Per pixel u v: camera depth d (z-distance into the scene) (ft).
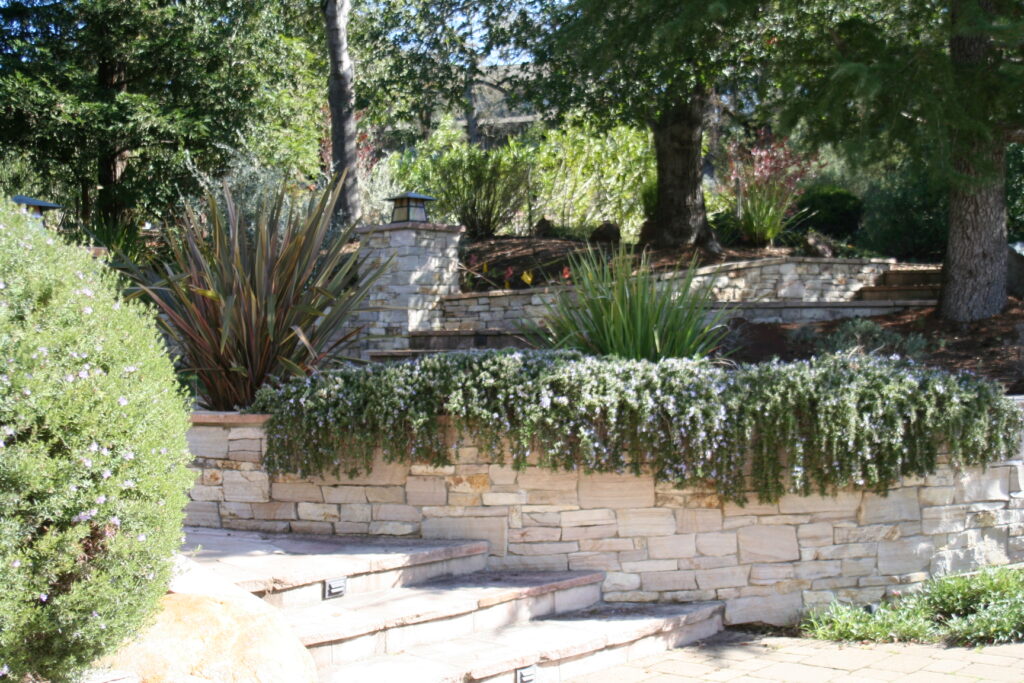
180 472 10.39
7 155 48.11
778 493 16.70
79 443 9.15
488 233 45.42
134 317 10.85
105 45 47.11
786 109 26.86
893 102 24.16
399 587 15.56
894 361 18.29
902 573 17.79
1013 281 31.22
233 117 49.44
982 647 15.52
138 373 10.06
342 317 21.01
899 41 26.35
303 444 17.38
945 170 23.71
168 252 30.73
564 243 40.75
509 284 34.86
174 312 19.39
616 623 15.46
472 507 17.10
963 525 18.37
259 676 10.74
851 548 17.48
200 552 15.96
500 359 16.99
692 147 39.24
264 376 19.62
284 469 17.60
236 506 18.39
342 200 41.42
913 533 17.89
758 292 32.96
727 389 16.83
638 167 51.83
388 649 13.70
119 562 9.33
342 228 34.50
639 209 52.01
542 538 16.87
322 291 19.98
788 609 17.19
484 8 38.37
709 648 15.92
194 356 19.80
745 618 17.06
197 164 47.88
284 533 17.90
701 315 20.81
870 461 16.99
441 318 30.53
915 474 17.44
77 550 9.00
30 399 8.84
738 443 16.63
